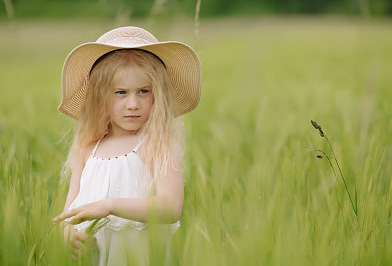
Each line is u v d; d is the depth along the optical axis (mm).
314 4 48938
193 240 2188
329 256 2246
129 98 2463
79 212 2277
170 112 2545
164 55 2607
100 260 2480
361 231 2533
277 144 4387
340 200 2980
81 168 2682
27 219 2676
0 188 2842
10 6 5355
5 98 9531
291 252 2100
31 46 25141
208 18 48219
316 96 7234
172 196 2402
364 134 3951
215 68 17344
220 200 2988
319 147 3543
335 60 17266
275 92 9000
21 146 4613
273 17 48531
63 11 38500
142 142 2490
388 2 37281
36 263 2410
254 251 2043
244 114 6875
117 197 2453
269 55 20500
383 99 6301
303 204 3047
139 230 2434
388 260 2244
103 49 2514
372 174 2982
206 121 6320
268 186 3049
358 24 38562
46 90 11172
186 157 3086
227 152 4465
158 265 2070
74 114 2777
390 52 19688
